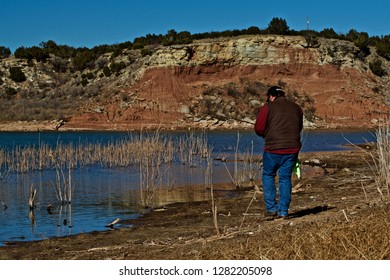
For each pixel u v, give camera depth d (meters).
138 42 105.12
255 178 22.72
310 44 89.31
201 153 30.73
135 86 84.75
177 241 10.61
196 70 85.44
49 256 10.27
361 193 14.73
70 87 96.75
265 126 11.01
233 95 83.25
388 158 15.61
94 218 14.67
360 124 81.31
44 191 20.45
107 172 26.33
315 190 16.86
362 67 93.56
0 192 20.38
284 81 86.50
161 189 20.05
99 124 78.81
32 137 61.16
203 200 17.09
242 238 9.45
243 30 97.06
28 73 103.19
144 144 30.16
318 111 82.81
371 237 7.23
